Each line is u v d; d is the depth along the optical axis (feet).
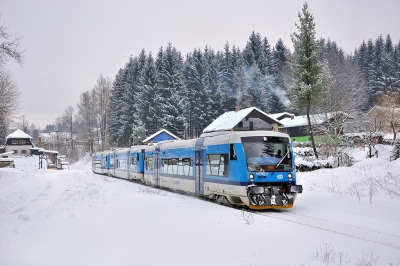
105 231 28.09
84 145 292.61
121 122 236.22
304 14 87.56
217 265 20.06
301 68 88.33
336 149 96.68
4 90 96.27
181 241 25.22
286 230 29.50
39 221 30.42
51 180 93.97
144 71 213.05
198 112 219.41
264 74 240.12
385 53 262.67
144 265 20.07
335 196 51.52
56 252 22.38
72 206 37.99
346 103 127.13
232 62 250.16
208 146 52.65
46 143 333.62
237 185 43.88
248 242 25.12
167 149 70.95
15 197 60.34
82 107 290.76
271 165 43.45
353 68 175.22
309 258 21.63
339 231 30.71
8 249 22.36
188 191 60.29
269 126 155.43
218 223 31.71
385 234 29.91
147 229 28.89
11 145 290.15
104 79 262.26
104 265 20.03
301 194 55.93
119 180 105.40
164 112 200.64
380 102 144.97
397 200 45.70
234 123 146.00
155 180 77.87
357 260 21.66
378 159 67.62
